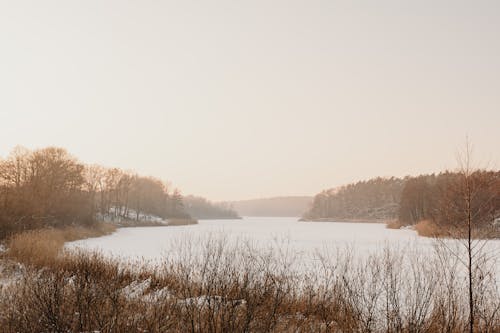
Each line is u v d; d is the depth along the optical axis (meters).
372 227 75.81
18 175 39.72
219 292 7.00
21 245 13.80
